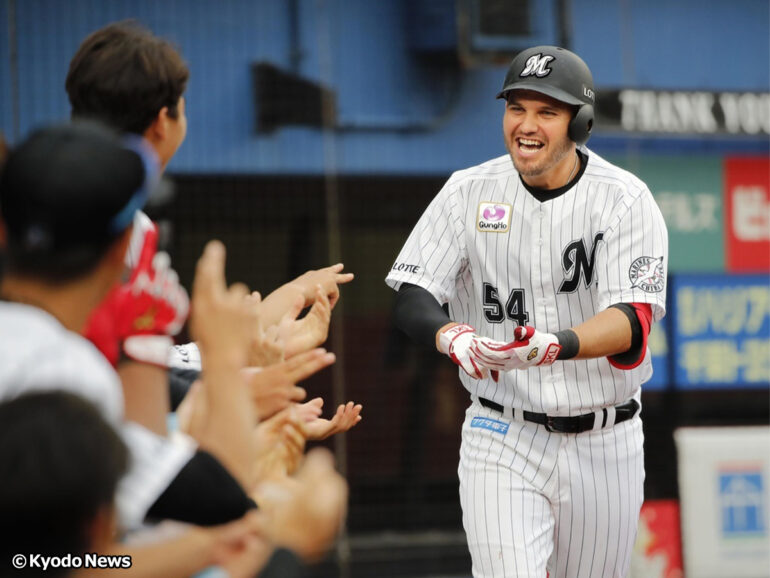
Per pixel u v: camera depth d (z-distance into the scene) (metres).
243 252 19.03
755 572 19.23
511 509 9.28
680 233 20.34
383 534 19.25
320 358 5.99
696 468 19.23
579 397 9.27
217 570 4.81
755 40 20.67
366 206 19.55
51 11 18.08
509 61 19.81
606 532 9.65
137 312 5.61
